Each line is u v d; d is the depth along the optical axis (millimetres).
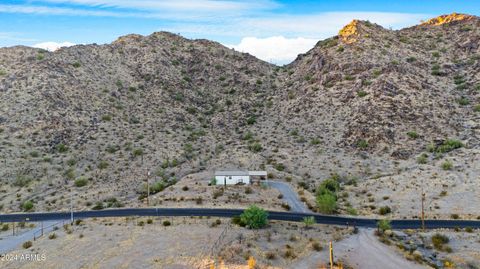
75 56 178250
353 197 93875
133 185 103438
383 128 128250
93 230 67250
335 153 123438
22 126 126688
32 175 106125
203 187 94000
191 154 128500
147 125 148000
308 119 148000
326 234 66688
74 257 55000
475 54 172625
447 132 126562
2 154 112000
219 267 50906
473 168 100562
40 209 86938
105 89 163750
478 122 129500
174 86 182000
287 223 71625
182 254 54781
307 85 169500
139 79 180875
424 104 139375
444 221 75250
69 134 129125
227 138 146250
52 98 142625
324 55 179000
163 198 87938
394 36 197125
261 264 52625
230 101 177625
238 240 60125
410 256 57844
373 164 114625
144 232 64750
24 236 66438
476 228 70562
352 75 159375
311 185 102188
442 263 56875
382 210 81625
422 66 167000
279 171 111312
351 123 135250
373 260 56625
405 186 95750
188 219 72125
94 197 94250
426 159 112500
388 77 151250
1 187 99625
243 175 96750
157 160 121375
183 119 159500
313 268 53188
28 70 155125
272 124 153375
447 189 90875
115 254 55500
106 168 114438
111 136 134000
